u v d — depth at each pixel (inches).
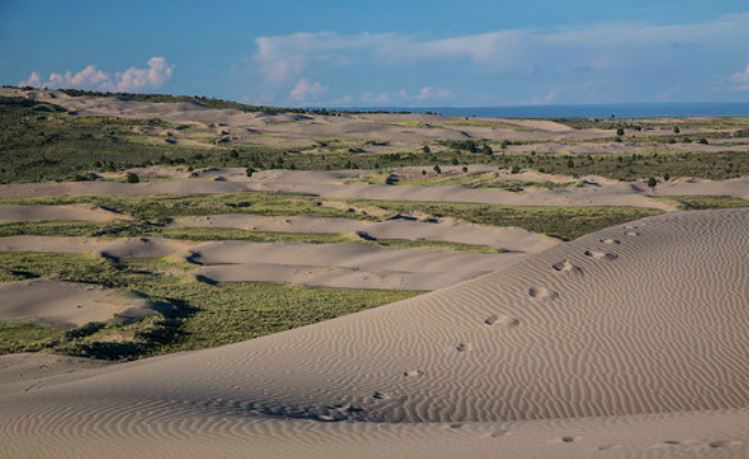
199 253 2534.5
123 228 3021.7
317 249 2527.1
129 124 7076.8
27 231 2967.5
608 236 1188.5
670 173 4067.4
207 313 1740.9
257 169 4704.7
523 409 759.1
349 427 648.4
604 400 766.5
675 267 1054.4
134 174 4323.3
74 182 4210.1
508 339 934.4
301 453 573.6
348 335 1032.2
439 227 2898.6
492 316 999.6
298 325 1609.3
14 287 1934.1
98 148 5821.9
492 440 579.8
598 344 890.1
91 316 1701.5
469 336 960.3
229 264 2422.5
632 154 5024.6
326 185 4104.3
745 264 1041.5
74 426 684.1
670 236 1174.3
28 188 4052.7
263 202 3686.0
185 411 721.6
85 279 2156.7
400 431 629.6
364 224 2999.5
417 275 2162.9
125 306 1749.5
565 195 3538.4
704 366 815.7
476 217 3169.3
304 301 1872.5
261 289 2055.9
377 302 1845.5
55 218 3371.1
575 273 1071.0
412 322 1034.7
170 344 1467.8
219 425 664.4
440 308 1055.6
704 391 767.1
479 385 823.7
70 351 1370.6
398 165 4849.9
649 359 842.2
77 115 7706.7
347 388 835.4
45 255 2610.7
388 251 2498.8
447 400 788.6
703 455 474.6
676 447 495.2
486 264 2271.2
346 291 2012.8
